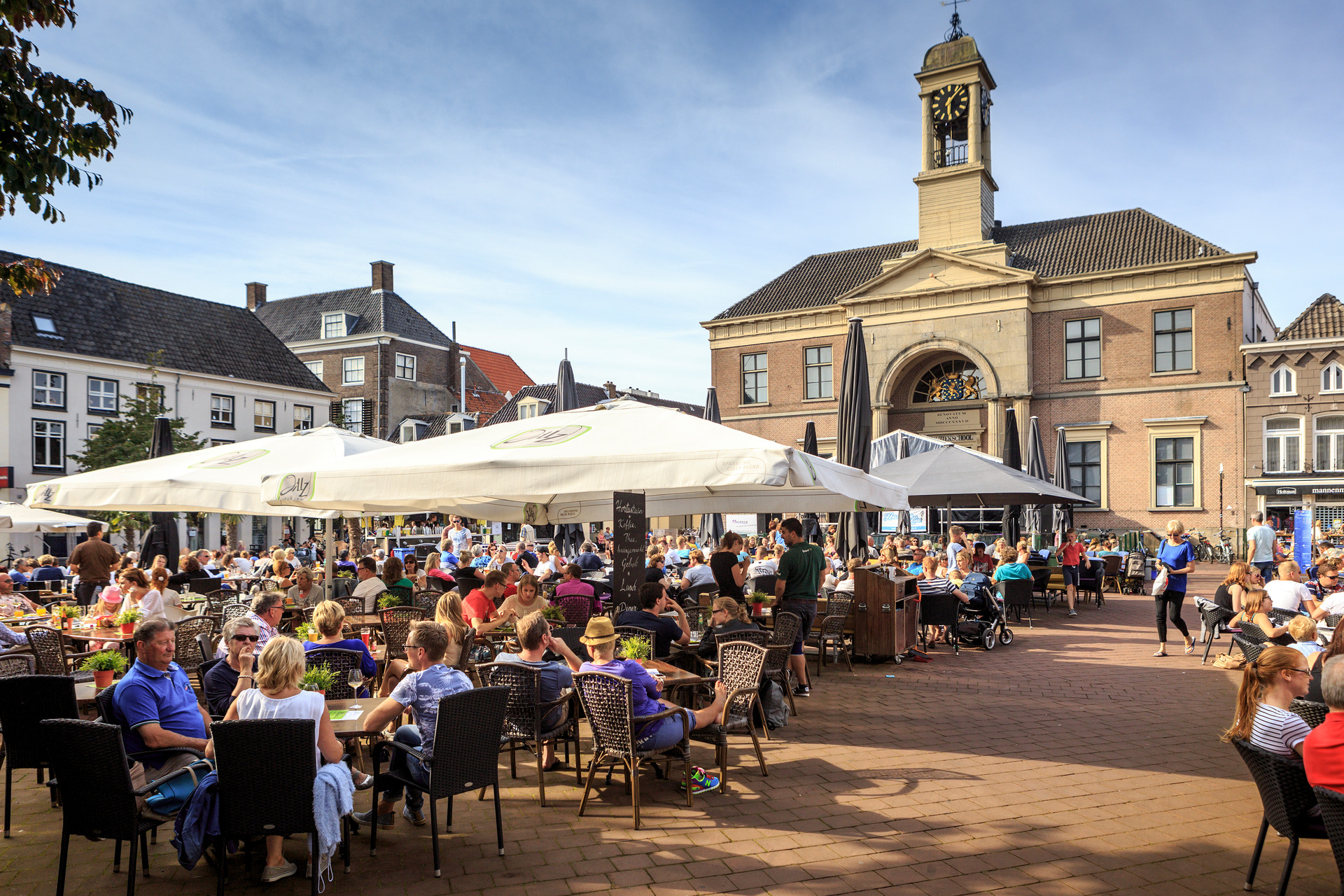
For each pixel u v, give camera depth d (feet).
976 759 22.50
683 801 19.30
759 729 25.58
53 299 102.94
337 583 41.39
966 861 15.93
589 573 48.57
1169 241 101.65
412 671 17.42
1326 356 90.63
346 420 159.33
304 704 15.01
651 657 23.81
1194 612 55.42
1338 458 89.97
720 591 32.22
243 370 121.90
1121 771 21.45
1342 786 13.32
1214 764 22.07
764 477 19.53
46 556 53.52
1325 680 13.71
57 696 17.76
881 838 17.04
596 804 19.24
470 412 180.14
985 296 104.58
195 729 16.89
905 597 39.09
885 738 24.62
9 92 20.75
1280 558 67.62
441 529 109.50
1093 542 88.48
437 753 15.52
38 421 97.04
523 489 21.36
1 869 15.83
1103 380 100.73
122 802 14.03
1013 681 33.27
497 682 19.81
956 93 110.42
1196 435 96.17
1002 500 55.88
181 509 35.76
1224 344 95.40
